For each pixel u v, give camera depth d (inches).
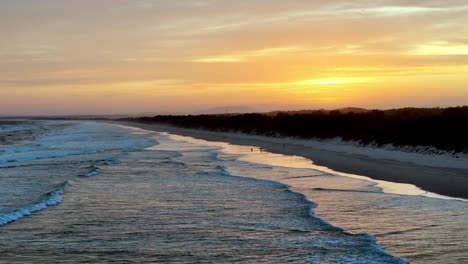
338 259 441.7
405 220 593.0
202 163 1355.8
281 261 439.8
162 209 677.3
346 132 2042.3
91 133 3700.8
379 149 1609.3
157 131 4178.2
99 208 685.3
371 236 518.0
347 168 1190.3
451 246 476.4
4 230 555.8
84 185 914.7
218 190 850.1
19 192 829.8
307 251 469.1
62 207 692.1
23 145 2202.3
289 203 718.5
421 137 1503.4
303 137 2308.1
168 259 447.8
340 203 713.6
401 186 882.1
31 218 618.8
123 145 2240.4
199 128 4345.5
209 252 469.4
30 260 445.1
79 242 505.4
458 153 1273.4
